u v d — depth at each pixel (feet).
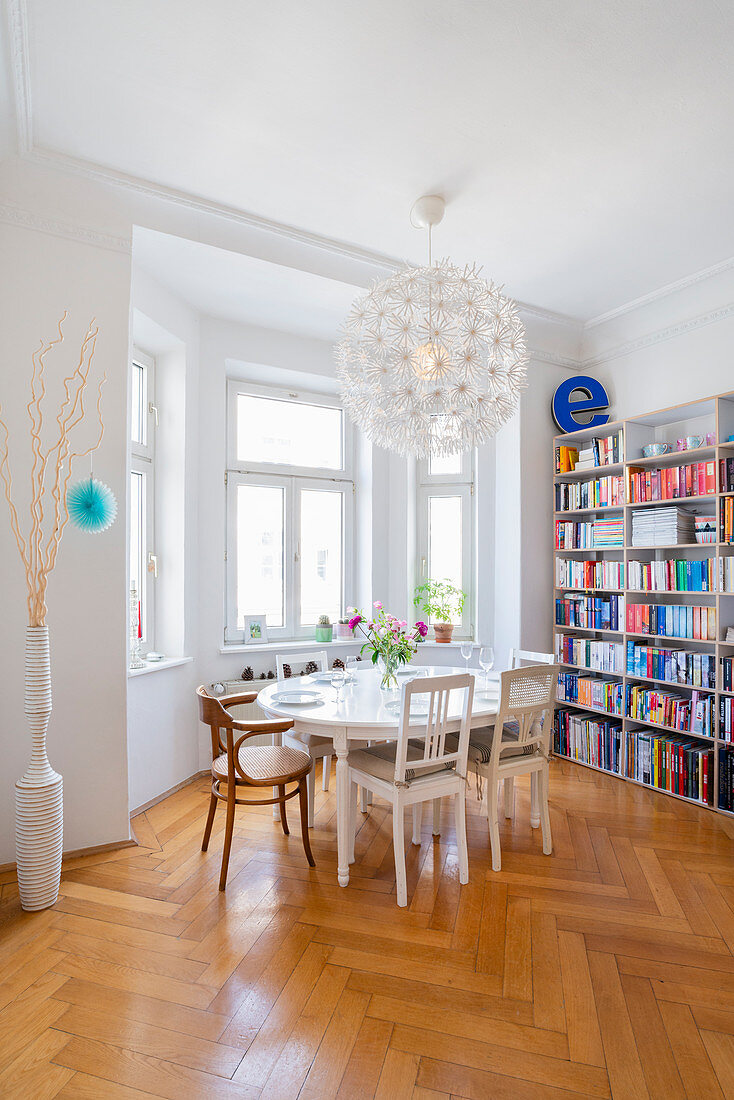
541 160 8.70
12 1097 4.87
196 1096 4.89
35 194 8.88
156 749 11.42
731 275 11.92
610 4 6.15
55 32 6.56
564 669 15.03
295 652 14.57
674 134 8.13
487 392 8.04
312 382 15.30
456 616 16.01
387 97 7.47
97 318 9.34
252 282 11.78
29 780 7.64
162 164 8.87
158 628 12.73
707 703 11.27
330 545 15.96
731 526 10.98
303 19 6.35
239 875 8.46
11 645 8.68
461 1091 4.92
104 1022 5.67
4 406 8.70
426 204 9.57
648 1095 4.89
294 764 8.79
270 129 8.10
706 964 6.55
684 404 11.89
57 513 8.05
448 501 16.30
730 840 9.73
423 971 6.41
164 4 6.20
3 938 6.96
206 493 13.33
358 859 9.01
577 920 7.39
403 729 7.88
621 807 11.13
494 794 8.73
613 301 13.39
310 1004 5.90
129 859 8.96
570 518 15.38
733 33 6.50
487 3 6.14
